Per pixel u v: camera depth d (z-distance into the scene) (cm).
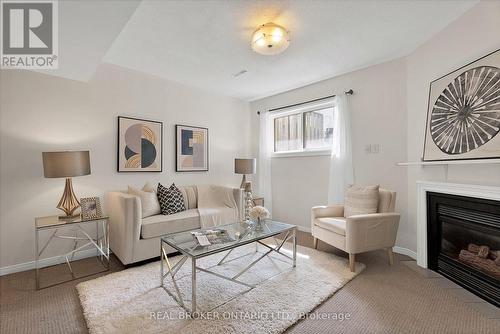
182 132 385
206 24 222
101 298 191
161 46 264
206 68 326
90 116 297
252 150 484
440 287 210
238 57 292
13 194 248
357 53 284
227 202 352
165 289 205
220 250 187
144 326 159
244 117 481
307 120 402
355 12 208
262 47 232
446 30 233
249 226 252
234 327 158
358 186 296
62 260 273
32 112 259
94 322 162
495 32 189
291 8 200
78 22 176
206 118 420
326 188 371
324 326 161
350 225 239
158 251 269
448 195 224
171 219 283
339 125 342
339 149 341
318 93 377
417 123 272
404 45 267
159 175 360
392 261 259
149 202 296
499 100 179
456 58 222
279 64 314
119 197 259
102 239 295
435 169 247
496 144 179
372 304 186
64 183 277
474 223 201
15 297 198
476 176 206
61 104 277
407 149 287
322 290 203
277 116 447
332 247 313
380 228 249
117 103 319
